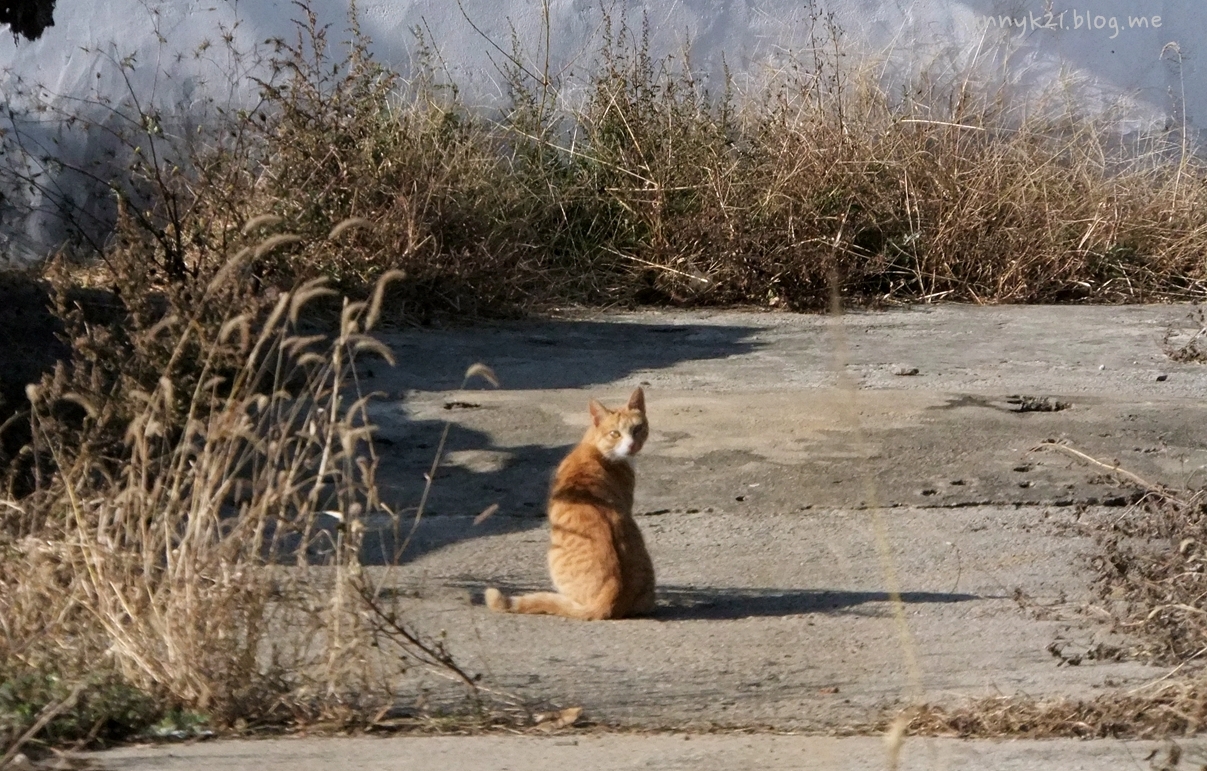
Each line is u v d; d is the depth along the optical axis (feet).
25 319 39.73
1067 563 27.76
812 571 27.61
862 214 62.75
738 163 63.93
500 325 53.67
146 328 29.09
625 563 24.56
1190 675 20.10
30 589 19.43
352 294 51.31
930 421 37.37
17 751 16.56
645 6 68.28
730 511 31.45
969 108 67.10
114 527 20.30
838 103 65.36
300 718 18.72
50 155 58.39
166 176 53.78
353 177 53.21
